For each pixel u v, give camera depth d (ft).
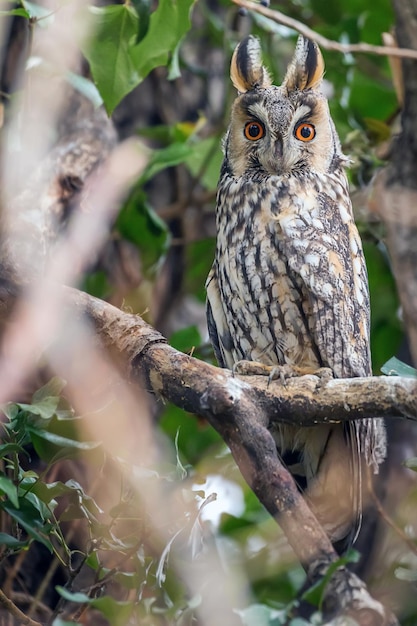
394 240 24.26
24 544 21.45
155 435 31.50
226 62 35.91
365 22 36.99
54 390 21.45
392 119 34.83
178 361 22.08
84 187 30.22
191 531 22.30
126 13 24.40
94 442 21.35
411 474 30.76
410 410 21.09
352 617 18.67
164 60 25.40
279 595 28.99
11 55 32.65
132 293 34.60
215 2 40.16
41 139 29.99
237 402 21.36
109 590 26.22
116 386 23.95
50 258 28.66
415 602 26.30
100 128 31.76
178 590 22.08
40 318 22.97
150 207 33.83
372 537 28.58
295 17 37.45
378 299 34.32
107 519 23.13
